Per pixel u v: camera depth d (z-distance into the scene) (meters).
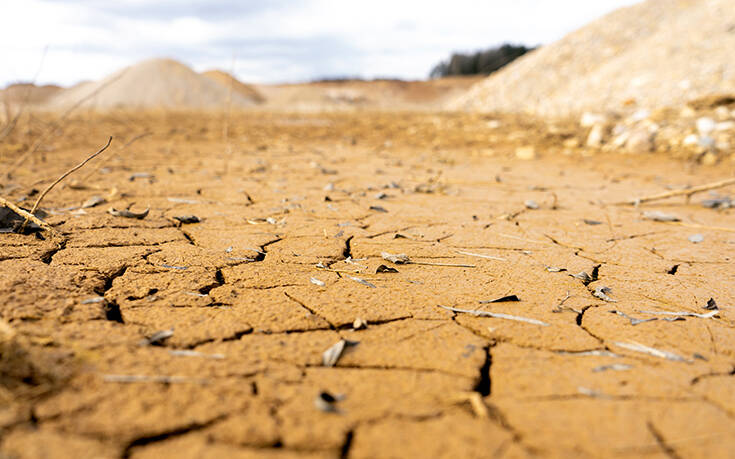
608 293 0.82
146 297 0.76
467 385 0.61
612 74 5.37
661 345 0.69
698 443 0.53
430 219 1.20
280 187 1.49
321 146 2.77
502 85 6.78
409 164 2.14
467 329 0.71
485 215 1.25
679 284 0.87
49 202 1.19
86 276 0.80
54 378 0.57
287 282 0.83
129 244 0.95
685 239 1.10
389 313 0.74
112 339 0.65
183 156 2.12
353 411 0.57
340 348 0.65
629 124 2.82
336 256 0.94
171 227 1.07
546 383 0.61
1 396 0.54
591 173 2.01
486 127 3.64
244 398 0.57
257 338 0.67
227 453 0.49
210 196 1.35
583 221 1.21
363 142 3.03
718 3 5.72
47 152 2.02
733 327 0.73
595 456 0.51
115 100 9.05
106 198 1.27
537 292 0.82
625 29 6.46
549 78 6.29
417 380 0.61
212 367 0.61
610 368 0.64
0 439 0.49
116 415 0.53
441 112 5.89
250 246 0.97
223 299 0.76
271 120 4.64
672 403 0.59
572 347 0.68
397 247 1.00
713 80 4.46
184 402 0.56
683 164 2.24
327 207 1.27
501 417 0.57
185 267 0.86
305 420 0.55
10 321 0.66
